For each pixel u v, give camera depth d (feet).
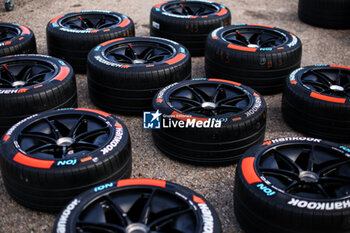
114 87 13.43
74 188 10.92
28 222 11.09
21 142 11.43
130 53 14.78
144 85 13.34
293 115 13.30
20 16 19.71
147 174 12.14
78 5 20.98
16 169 10.89
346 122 12.69
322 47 17.53
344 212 10.09
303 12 19.52
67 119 12.04
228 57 14.40
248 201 10.55
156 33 17.06
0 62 13.67
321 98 12.82
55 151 11.57
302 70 13.80
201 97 12.84
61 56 15.57
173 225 9.97
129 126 13.48
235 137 11.99
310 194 10.71
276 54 14.21
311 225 10.14
